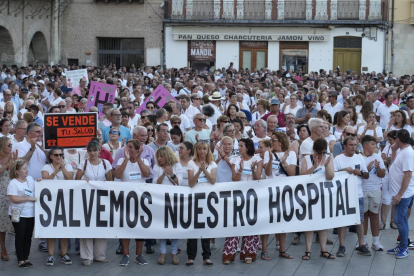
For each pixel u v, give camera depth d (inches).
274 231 403.5
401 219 411.2
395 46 1486.2
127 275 377.7
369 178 422.6
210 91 749.3
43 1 1433.3
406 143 408.5
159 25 1514.5
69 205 392.2
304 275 377.7
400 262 402.6
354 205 414.6
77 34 1526.8
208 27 1499.8
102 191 394.0
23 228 389.7
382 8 1478.8
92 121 434.0
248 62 1512.1
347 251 427.5
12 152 419.2
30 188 391.5
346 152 417.1
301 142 460.8
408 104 633.0
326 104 673.6
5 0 1282.0
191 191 397.7
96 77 940.0
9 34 1306.6
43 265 396.8
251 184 401.4
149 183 399.9
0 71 1089.4
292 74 1262.3
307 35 1487.5
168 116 553.9
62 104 588.7
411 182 410.9
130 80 921.5
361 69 1491.1
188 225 396.8
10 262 403.2
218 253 425.1
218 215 398.6
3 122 451.8
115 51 1536.7
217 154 447.8
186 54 1513.3
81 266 394.9
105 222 393.7
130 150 397.7
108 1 1515.7
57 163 395.9
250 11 1503.4
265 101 605.0
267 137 464.1
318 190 408.5
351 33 1486.2
